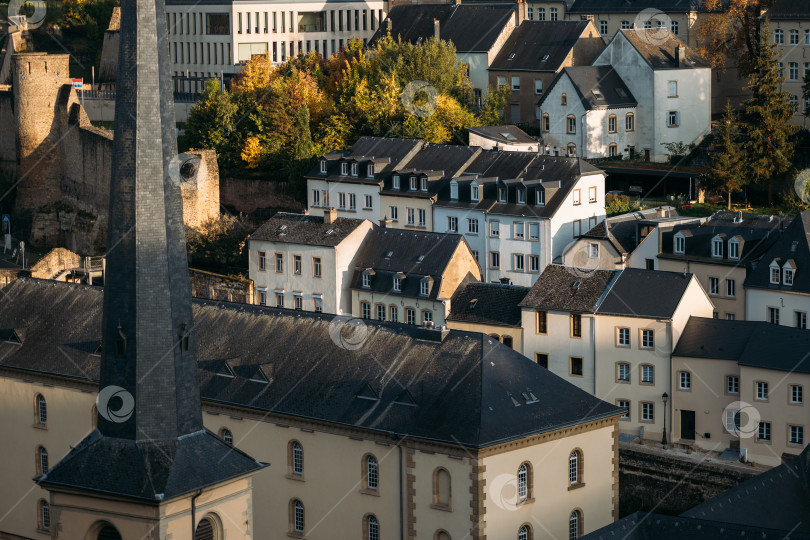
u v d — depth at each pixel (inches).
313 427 5836.6
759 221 7731.3
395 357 5861.2
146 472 3809.1
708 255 7647.6
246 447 6048.2
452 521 5506.9
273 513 6013.8
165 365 3875.5
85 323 6505.9
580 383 7165.4
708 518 4822.8
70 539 3895.2
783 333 6663.4
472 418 5502.0
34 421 6486.2
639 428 6993.1
